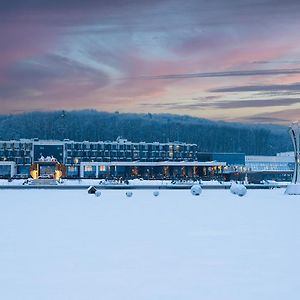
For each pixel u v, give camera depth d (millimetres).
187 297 14117
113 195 70000
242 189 66500
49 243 23719
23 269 17828
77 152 165375
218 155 174625
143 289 15023
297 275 16703
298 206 47594
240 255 20422
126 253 20984
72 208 45094
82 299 13953
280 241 24203
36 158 162625
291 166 173375
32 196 65938
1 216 37312
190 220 34156
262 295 14250
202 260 19391
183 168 159000
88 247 22531
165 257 20062
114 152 168875
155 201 55750
